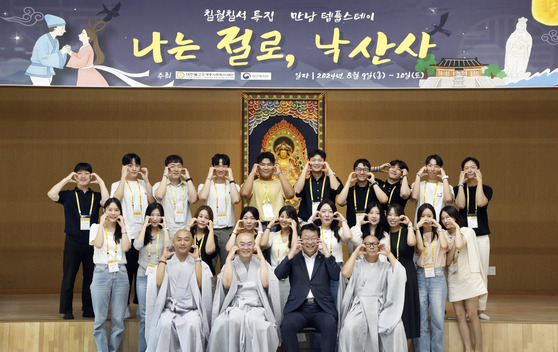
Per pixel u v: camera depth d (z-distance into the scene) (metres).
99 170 7.29
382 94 7.37
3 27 6.48
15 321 5.21
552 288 7.23
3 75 6.46
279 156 7.27
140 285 5.16
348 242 5.54
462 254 5.14
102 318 4.99
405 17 6.62
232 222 5.77
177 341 4.86
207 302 4.98
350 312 4.89
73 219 5.39
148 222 5.16
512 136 7.29
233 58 6.64
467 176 5.55
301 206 5.85
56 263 7.25
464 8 6.59
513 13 6.56
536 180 7.27
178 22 6.62
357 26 6.62
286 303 5.02
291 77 6.64
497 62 6.56
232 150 7.31
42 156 7.27
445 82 6.58
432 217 5.09
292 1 6.67
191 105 7.34
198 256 5.01
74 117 7.30
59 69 6.51
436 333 5.02
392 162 5.84
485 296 5.28
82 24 6.54
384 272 5.00
